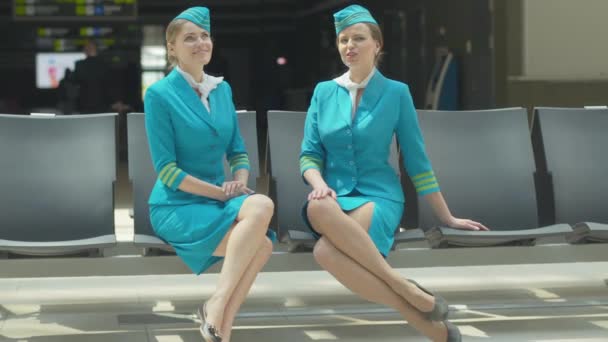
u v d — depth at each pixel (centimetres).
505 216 494
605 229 441
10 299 523
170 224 421
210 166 432
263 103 2692
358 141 437
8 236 463
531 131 516
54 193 470
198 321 468
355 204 422
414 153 443
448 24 1471
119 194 1020
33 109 2430
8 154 471
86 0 1827
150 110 425
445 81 1420
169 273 431
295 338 436
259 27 2780
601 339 429
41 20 1817
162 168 422
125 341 431
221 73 1677
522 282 561
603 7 1158
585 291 536
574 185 502
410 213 495
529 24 1172
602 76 1156
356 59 436
